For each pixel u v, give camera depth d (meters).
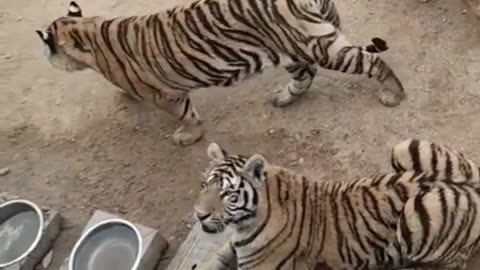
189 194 5.09
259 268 4.38
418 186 4.24
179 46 4.87
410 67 5.31
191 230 4.86
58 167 5.32
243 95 5.37
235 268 4.63
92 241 4.82
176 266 4.73
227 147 5.20
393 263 4.39
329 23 4.83
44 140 5.43
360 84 5.28
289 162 5.10
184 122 5.20
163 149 5.26
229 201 4.16
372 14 5.55
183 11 4.85
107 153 5.31
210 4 4.81
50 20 5.91
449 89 5.20
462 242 4.27
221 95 5.39
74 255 4.74
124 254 4.78
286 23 4.73
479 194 4.25
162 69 4.95
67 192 5.21
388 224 4.25
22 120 5.52
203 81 5.00
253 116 5.29
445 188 4.21
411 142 4.37
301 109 5.26
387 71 5.06
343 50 4.85
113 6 5.86
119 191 5.17
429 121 5.11
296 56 4.88
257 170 4.16
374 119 5.16
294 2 4.70
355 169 5.02
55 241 5.03
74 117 5.48
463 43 5.35
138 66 5.00
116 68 5.06
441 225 4.17
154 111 5.41
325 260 4.39
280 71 5.39
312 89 5.30
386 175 4.35
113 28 4.97
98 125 5.43
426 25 5.45
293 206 4.26
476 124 5.06
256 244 4.30
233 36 4.82
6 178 5.32
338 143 5.12
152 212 5.06
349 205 4.29
